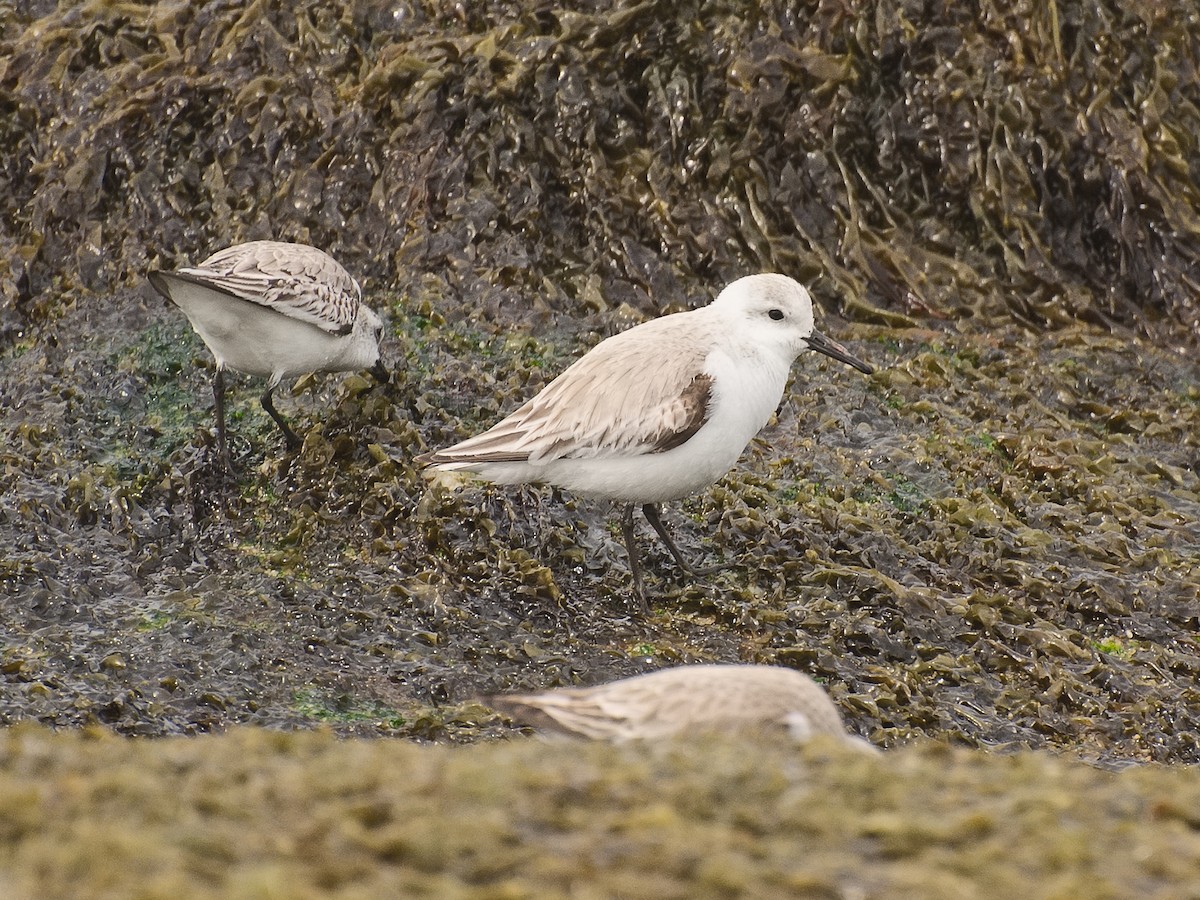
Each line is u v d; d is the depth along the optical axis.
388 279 15.58
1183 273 16.53
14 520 12.33
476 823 5.41
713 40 16.61
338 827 5.36
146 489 12.91
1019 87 16.72
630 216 16.08
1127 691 11.12
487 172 16.11
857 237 16.20
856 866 5.37
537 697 7.28
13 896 4.72
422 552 12.09
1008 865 5.47
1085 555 12.52
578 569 12.15
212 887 4.80
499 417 13.73
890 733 10.43
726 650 11.25
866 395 14.55
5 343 15.02
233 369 13.53
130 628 11.02
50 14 17.92
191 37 16.92
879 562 12.30
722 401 11.45
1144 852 5.64
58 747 6.35
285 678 10.51
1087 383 15.34
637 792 5.83
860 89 16.66
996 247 16.48
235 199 15.98
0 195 16.39
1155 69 16.97
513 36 16.61
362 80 16.61
